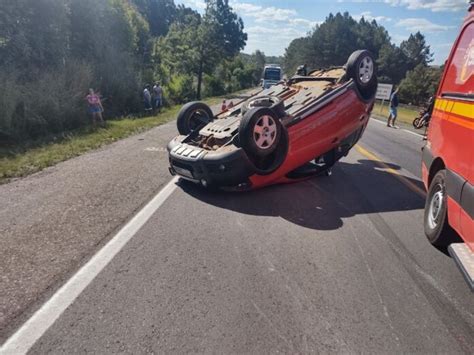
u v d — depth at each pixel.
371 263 3.97
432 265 3.98
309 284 3.50
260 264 3.86
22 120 11.68
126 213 5.16
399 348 2.69
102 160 8.35
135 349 2.60
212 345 2.66
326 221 5.16
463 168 3.70
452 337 2.83
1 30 13.56
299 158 6.39
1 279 3.43
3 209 5.20
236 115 7.03
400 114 26.11
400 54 93.06
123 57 21.36
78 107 14.82
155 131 13.05
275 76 35.31
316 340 2.74
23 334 2.71
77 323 2.85
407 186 7.04
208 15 40.59
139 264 3.77
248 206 5.65
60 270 3.61
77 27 18.69
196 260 3.89
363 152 10.43
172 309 3.05
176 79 32.78
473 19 4.20
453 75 4.55
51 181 6.60
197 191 6.27
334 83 7.05
